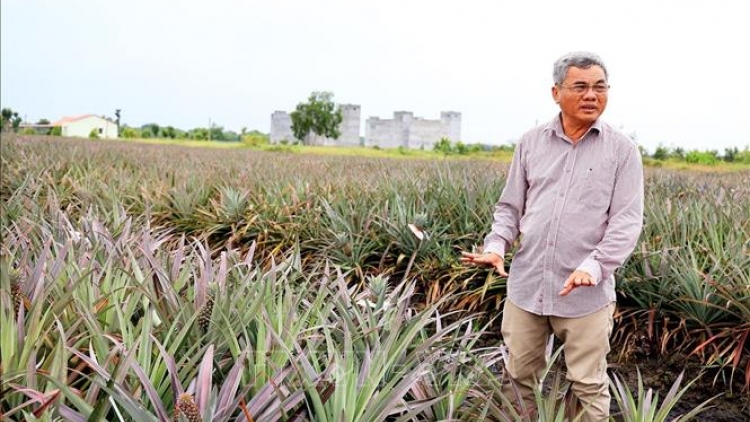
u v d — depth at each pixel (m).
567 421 2.62
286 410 2.05
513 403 3.06
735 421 3.76
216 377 2.40
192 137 86.00
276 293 3.14
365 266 6.16
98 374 2.04
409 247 5.95
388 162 17.91
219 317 2.53
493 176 8.38
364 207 6.79
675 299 4.34
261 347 2.33
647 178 10.34
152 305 2.64
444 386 2.79
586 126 2.71
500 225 3.04
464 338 3.06
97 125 94.56
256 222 7.25
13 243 3.47
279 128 94.88
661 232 5.19
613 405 3.94
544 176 2.81
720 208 5.61
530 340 2.97
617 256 2.59
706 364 4.03
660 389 4.16
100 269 3.13
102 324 2.48
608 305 2.79
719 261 4.23
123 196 7.85
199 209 7.65
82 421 1.81
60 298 2.51
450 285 5.48
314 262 6.32
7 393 1.95
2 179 9.62
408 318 3.19
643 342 4.59
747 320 3.98
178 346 2.26
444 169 9.63
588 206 2.70
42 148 18.14
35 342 2.07
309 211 7.06
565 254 2.74
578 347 2.80
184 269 3.15
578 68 2.60
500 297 5.09
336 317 3.02
